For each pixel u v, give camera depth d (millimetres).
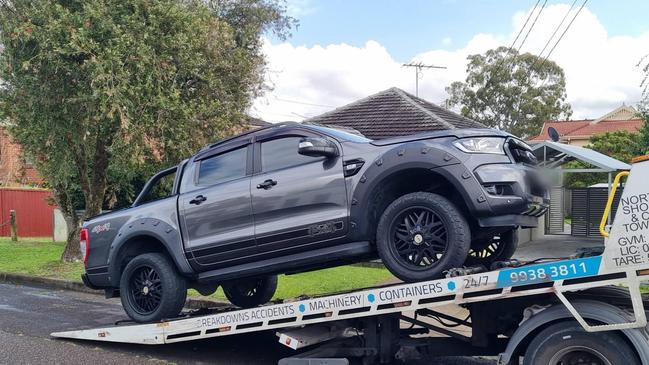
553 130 8023
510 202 4801
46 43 10172
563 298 4375
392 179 5230
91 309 9055
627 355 4211
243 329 5785
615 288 4555
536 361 4504
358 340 5723
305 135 5867
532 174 5168
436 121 15266
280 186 5734
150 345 6789
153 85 10914
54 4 10484
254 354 6500
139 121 10734
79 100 10703
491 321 5152
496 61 40188
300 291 9477
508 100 39719
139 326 6363
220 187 6191
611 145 32156
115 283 6891
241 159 6234
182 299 6488
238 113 13250
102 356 6262
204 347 6762
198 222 6223
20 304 9391
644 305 4719
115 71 10328
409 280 4984
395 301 4984
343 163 5469
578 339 4363
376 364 5812
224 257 6035
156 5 11016
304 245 5578
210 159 6516
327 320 5348
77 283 10953
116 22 10789
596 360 4352
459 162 4910
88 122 10961
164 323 6215
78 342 6836
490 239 5910
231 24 18297
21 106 11172
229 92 13227
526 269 4500
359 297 5176
